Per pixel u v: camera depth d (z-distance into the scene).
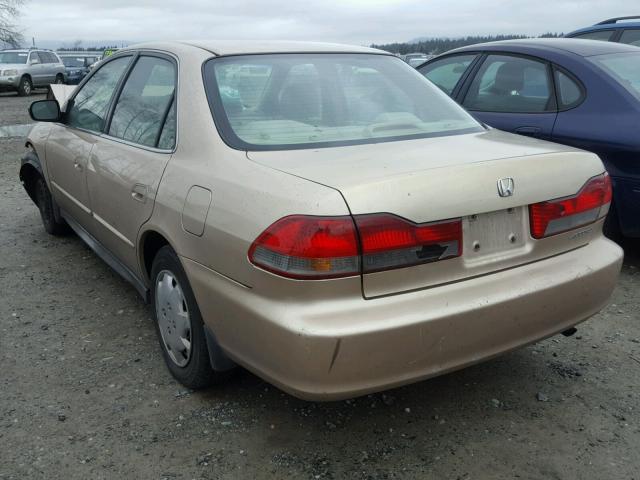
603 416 2.77
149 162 3.01
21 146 10.70
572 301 2.60
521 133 4.76
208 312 2.54
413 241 2.18
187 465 2.46
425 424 2.73
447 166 2.33
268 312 2.18
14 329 3.63
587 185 2.68
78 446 2.57
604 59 4.68
